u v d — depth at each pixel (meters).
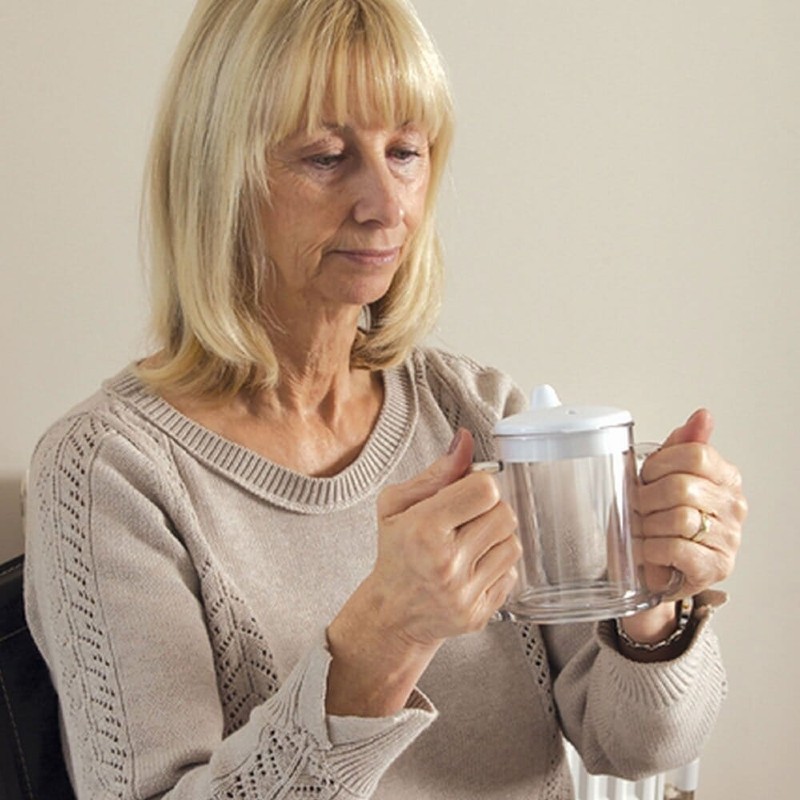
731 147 2.39
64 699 1.30
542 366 2.29
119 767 1.22
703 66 2.34
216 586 1.31
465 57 2.13
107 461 1.30
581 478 1.07
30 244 1.81
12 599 1.57
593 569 1.09
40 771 1.58
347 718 1.11
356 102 1.25
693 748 1.46
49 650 1.37
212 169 1.29
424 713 1.13
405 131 1.30
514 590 1.10
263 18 1.25
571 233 2.27
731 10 2.35
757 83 2.39
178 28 1.87
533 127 2.21
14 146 1.78
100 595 1.26
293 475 1.39
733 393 2.49
